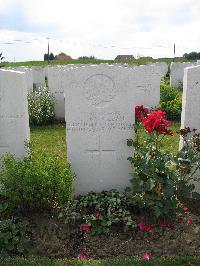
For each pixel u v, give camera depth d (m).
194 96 1.42
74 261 1.07
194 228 1.26
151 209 1.33
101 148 1.47
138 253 1.15
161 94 3.44
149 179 1.27
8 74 1.44
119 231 1.25
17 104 1.47
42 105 2.97
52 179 1.30
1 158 1.53
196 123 1.45
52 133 2.63
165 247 1.17
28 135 1.57
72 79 1.40
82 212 1.34
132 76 1.40
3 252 1.13
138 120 1.43
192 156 1.30
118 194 1.42
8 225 1.19
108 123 1.45
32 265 1.06
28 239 1.18
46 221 1.28
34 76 4.08
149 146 1.34
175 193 1.31
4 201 1.38
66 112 1.44
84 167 1.50
